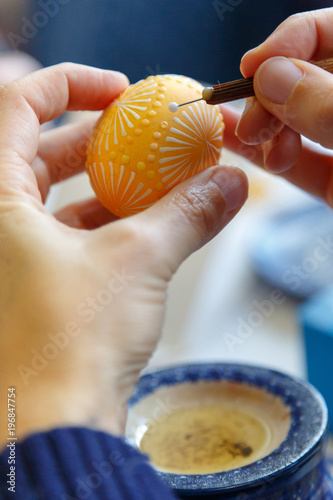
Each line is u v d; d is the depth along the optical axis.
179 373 0.36
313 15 0.37
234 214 0.35
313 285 0.57
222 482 0.30
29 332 0.29
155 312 0.31
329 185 0.44
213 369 0.36
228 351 0.52
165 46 0.98
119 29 0.96
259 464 0.30
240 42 0.96
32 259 0.30
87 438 0.28
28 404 0.28
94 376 0.29
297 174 0.44
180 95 0.34
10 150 0.33
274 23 0.92
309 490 0.31
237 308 0.59
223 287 0.63
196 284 0.63
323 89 0.32
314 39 0.37
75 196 0.66
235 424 0.34
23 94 0.36
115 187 0.34
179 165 0.34
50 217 0.32
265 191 0.81
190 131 0.34
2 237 0.31
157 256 0.31
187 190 0.32
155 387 0.36
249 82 0.34
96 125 0.35
